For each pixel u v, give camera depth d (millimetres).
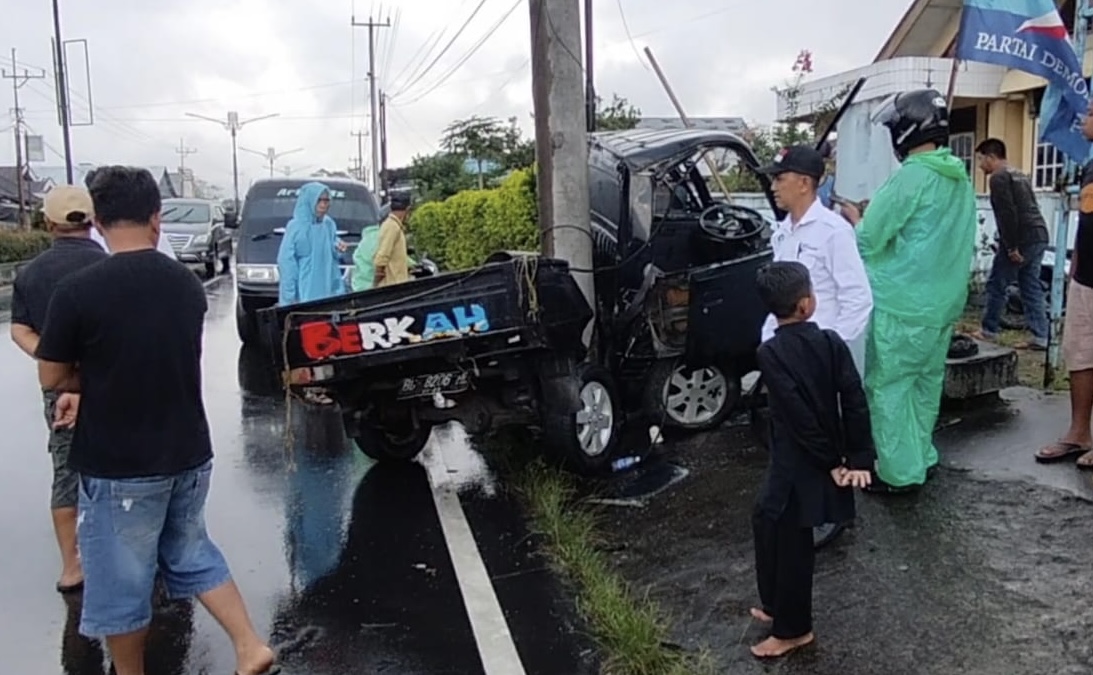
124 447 3338
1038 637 3549
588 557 4691
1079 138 6473
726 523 5000
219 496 6152
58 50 36094
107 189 3391
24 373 11039
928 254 4805
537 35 6426
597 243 6852
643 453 6340
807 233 4445
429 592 4531
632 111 25656
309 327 5574
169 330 3395
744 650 3703
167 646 4070
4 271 25500
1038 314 8109
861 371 4844
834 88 16375
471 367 5629
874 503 4887
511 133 33250
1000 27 6516
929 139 4848
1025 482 4949
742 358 6832
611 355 6551
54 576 4840
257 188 12688
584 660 3793
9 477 6598
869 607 3902
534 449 6582
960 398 6195
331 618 4289
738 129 21172
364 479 6434
